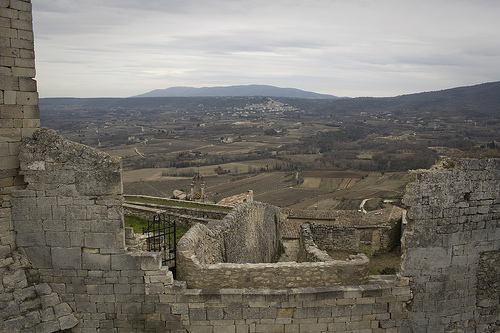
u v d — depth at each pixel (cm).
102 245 1079
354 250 2650
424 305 1170
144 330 1121
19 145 1046
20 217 1068
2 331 1015
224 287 1170
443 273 1165
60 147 1046
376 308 1156
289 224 3275
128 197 3441
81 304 1109
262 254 2217
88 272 1092
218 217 2483
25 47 1040
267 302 1116
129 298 1108
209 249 1377
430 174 1118
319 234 2691
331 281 1184
